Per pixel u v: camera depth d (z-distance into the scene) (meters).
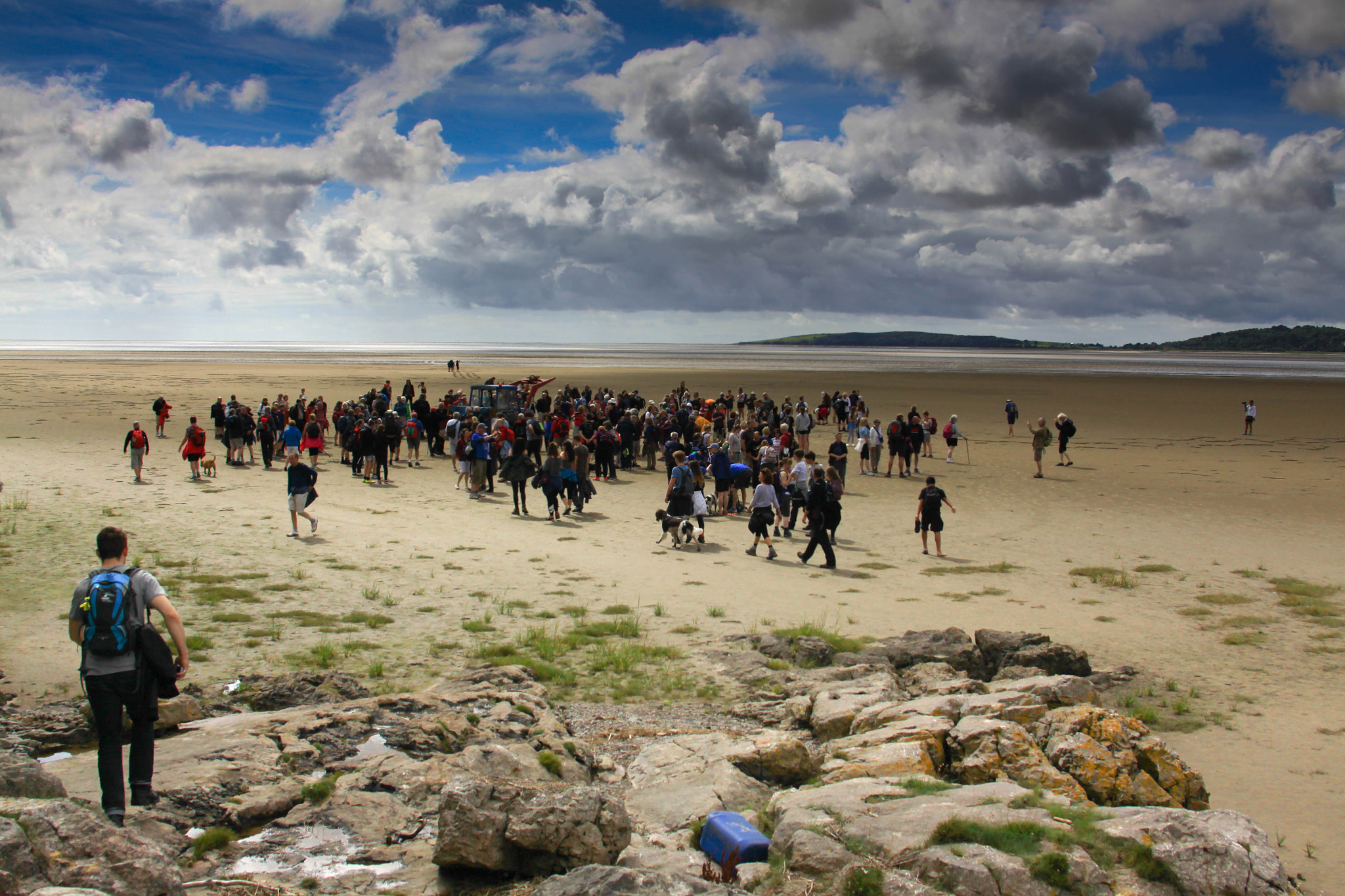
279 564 13.91
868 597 13.11
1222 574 14.55
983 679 9.72
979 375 88.50
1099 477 25.67
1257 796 6.79
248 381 61.69
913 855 4.65
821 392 63.31
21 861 3.90
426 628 10.94
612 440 25.16
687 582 13.85
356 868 5.07
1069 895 4.36
